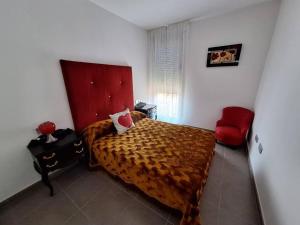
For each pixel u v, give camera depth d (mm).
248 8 2322
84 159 2133
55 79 1768
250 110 2605
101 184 1789
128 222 1339
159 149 1710
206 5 2236
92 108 2188
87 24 2027
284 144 1217
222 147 2639
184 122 3506
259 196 1538
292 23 1470
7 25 1336
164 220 1353
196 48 2912
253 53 2451
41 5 1536
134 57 3023
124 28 2674
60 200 1566
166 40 3109
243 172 2012
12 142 1502
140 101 3406
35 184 1727
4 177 1496
